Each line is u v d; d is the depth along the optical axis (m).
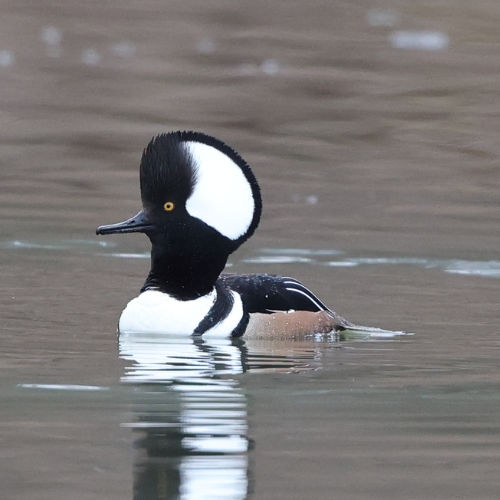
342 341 10.72
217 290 10.89
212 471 7.01
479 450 7.48
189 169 10.67
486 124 20.39
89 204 16.58
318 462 7.21
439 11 26.75
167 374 9.25
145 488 6.69
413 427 7.94
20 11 26.27
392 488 6.80
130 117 20.41
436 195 17.42
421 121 20.48
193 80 22.44
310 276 13.63
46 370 9.30
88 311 11.66
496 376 9.36
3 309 11.65
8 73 22.48
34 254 14.28
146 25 25.83
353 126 20.27
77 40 24.61
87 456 7.23
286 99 21.42
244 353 10.09
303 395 8.71
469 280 13.54
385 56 23.73
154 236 10.79
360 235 15.48
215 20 26.22
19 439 7.54
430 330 11.17
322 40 24.88
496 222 16.17
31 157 18.80
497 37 25.02
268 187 17.53
